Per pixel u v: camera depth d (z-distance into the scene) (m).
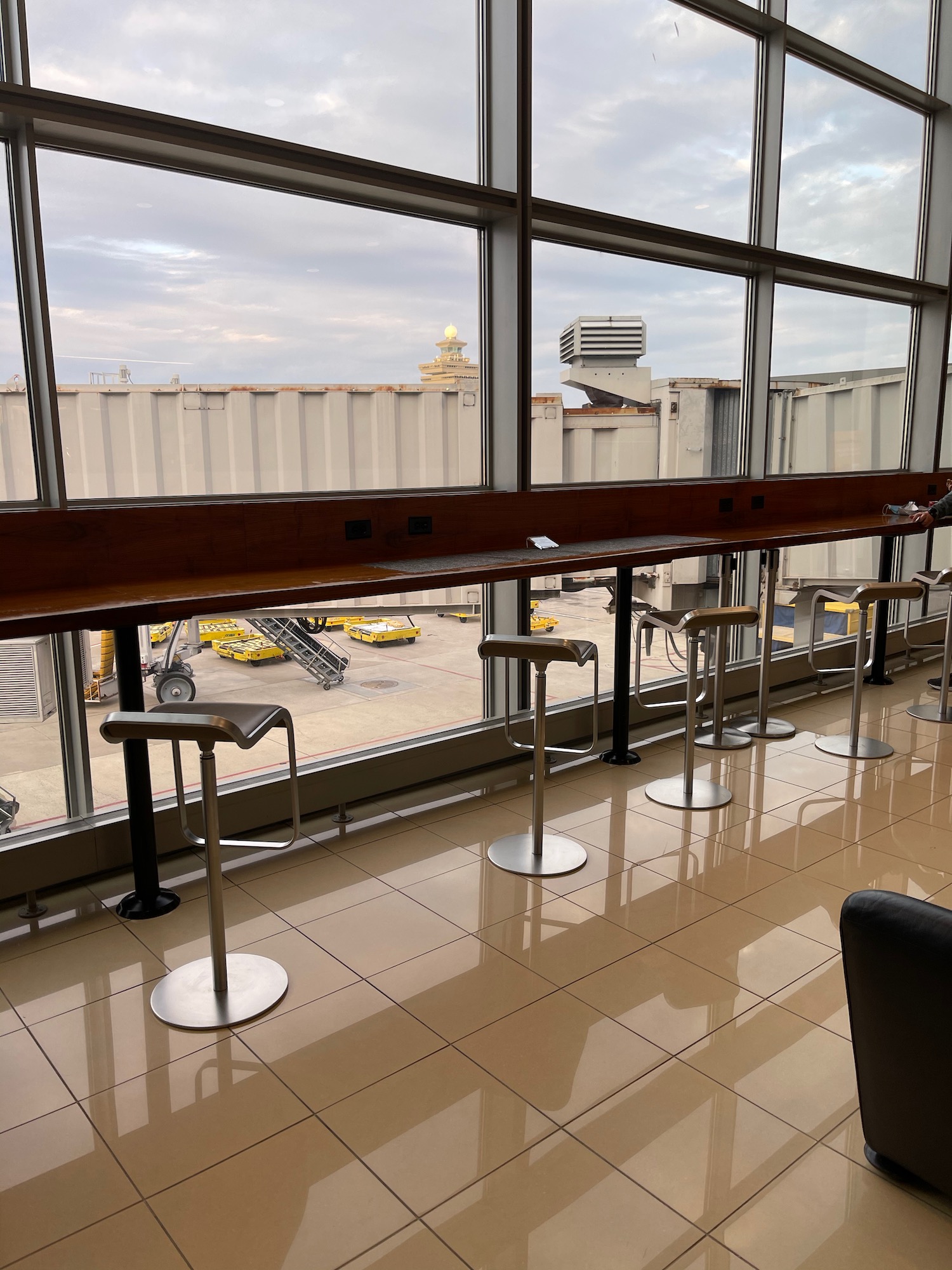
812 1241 1.48
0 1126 1.78
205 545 2.95
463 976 2.29
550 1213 1.54
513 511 3.78
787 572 5.39
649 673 4.74
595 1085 1.87
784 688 5.36
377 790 3.48
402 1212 1.54
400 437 3.59
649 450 4.56
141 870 2.63
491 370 3.81
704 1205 1.55
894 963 1.46
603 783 3.74
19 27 2.40
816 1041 2.02
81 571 2.69
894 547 5.76
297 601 2.65
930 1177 1.53
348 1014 2.13
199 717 1.99
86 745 2.79
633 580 4.55
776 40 4.57
